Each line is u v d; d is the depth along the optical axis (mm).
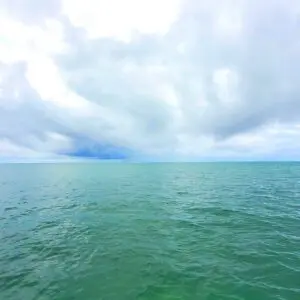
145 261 8289
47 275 7316
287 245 9711
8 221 13898
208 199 20750
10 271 7582
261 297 6082
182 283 6785
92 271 7562
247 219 13875
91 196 22844
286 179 39438
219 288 6508
